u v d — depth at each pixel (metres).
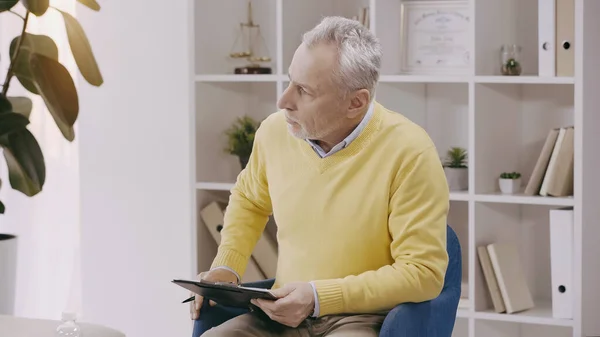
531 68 3.52
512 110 3.54
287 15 3.54
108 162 3.84
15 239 3.50
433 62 3.53
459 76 3.31
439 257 2.35
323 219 2.45
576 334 3.22
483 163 3.38
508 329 3.56
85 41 3.14
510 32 3.54
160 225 3.78
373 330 2.37
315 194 2.47
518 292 3.39
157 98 3.74
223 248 2.63
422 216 2.36
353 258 2.41
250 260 3.63
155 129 3.76
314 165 2.48
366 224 2.40
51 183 4.27
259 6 3.83
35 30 4.16
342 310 2.31
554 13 3.24
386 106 3.45
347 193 2.43
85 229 3.90
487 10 3.37
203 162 3.68
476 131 3.31
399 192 2.38
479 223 3.37
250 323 2.41
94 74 3.16
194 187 3.64
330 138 2.47
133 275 3.84
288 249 2.52
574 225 3.21
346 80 2.36
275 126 2.60
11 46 3.22
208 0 3.67
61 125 3.11
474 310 3.36
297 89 2.40
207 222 3.65
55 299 4.29
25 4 3.03
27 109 3.40
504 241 3.54
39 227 4.29
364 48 2.38
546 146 3.29
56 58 3.27
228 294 2.29
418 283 2.31
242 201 2.69
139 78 3.77
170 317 3.80
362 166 2.44
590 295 3.28
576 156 3.19
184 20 3.68
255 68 3.64
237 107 3.88
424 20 3.54
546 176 3.28
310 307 2.29
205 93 3.67
